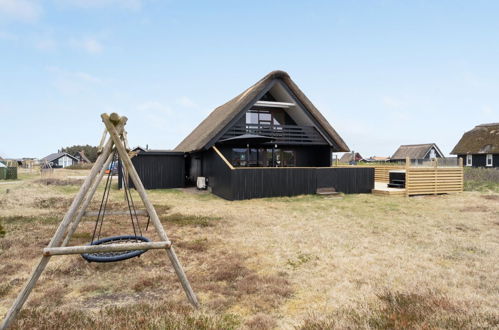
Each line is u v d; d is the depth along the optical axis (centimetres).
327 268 475
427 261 505
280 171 1309
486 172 2053
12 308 290
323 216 909
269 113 1833
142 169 1686
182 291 391
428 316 298
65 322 296
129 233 695
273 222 818
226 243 617
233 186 1223
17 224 763
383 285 400
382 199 1280
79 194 338
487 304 337
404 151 5203
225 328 292
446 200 1264
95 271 456
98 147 416
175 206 1098
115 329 281
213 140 1462
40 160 6712
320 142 1745
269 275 444
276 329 297
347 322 293
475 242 621
